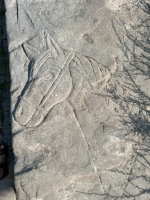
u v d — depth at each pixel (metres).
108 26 2.31
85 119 2.24
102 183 2.24
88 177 2.25
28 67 2.32
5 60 3.07
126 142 2.22
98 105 2.25
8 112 3.00
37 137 2.26
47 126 2.26
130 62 2.29
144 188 2.23
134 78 2.28
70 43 2.29
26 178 2.24
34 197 2.24
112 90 2.27
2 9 3.12
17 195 2.27
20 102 2.28
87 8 2.32
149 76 2.28
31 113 2.27
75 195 2.26
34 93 2.27
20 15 2.39
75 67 2.25
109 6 2.32
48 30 2.32
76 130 2.24
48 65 2.27
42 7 2.38
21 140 2.28
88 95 2.26
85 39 2.30
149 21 2.33
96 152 2.21
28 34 2.35
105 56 2.28
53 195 2.24
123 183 2.24
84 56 2.27
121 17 2.33
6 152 2.96
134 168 2.24
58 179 2.23
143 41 2.31
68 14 2.33
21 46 2.37
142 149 2.25
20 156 2.28
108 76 2.26
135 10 2.34
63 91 2.24
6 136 2.99
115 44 2.30
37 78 2.26
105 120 2.24
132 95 2.28
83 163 2.21
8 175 2.69
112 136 2.22
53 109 2.26
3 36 3.09
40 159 2.25
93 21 2.30
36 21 2.36
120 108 2.26
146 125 2.26
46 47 2.30
